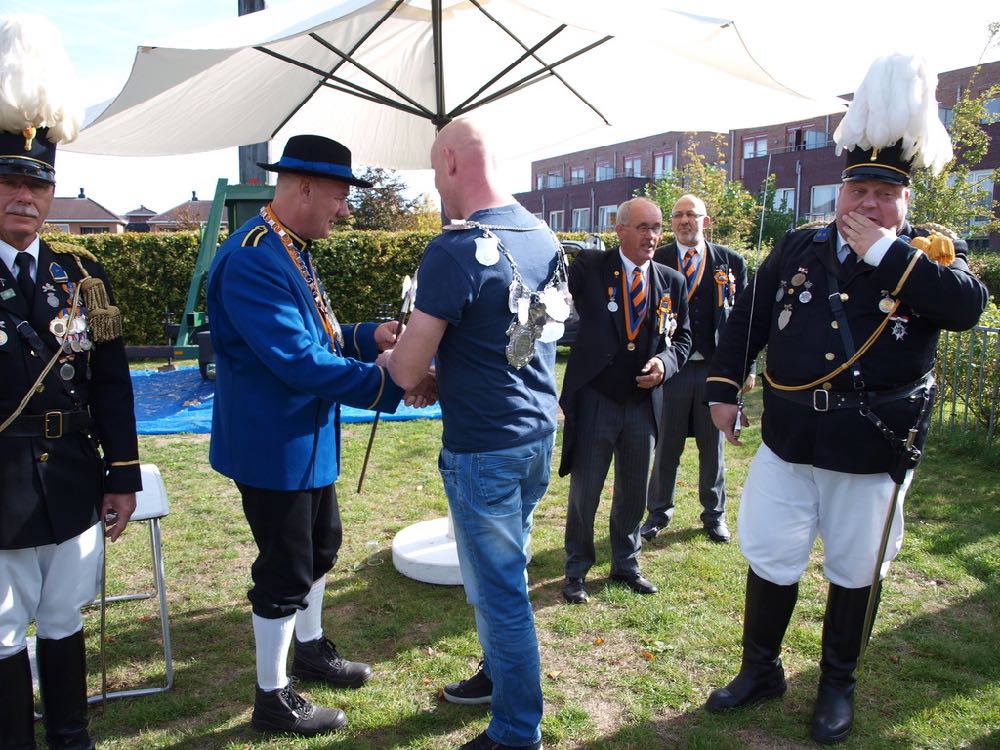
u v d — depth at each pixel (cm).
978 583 383
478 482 238
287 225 259
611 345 349
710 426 436
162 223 4894
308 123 429
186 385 939
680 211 432
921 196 1448
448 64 411
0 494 214
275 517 256
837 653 270
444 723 274
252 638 334
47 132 217
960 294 234
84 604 242
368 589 380
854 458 249
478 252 226
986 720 271
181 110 347
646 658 315
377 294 1285
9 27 208
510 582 241
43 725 273
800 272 262
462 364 237
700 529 460
